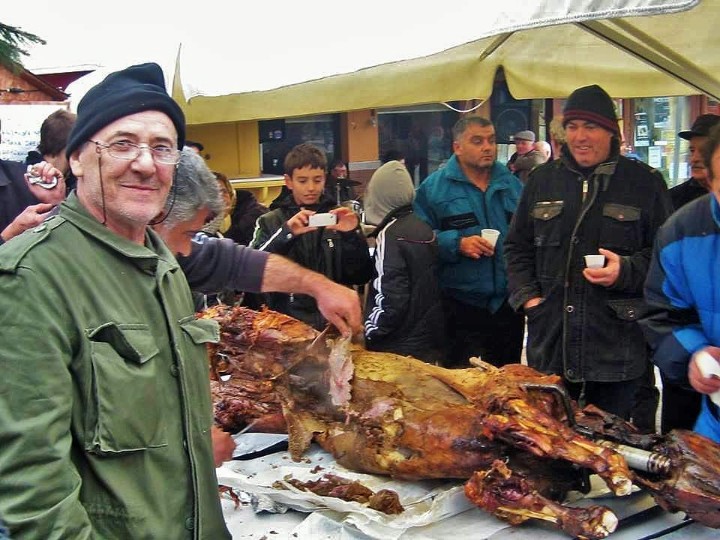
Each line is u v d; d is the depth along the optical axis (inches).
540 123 410.3
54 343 65.6
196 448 77.6
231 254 122.5
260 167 354.0
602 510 93.1
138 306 73.5
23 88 261.4
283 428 132.6
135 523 69.3
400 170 169.8
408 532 99.0
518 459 103.7
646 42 170.4
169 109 75.9
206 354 81.2
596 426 104.3
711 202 99.9
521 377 111.3
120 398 68.5
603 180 140.4
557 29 207.9
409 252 162.7
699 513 92.3
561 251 143.6
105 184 72.5
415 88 205.6
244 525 106.1
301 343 129.0
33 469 63.4
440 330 166.7
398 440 111.7
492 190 183.6
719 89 180.5
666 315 107.1
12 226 125.9
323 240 167.9
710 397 100.5
